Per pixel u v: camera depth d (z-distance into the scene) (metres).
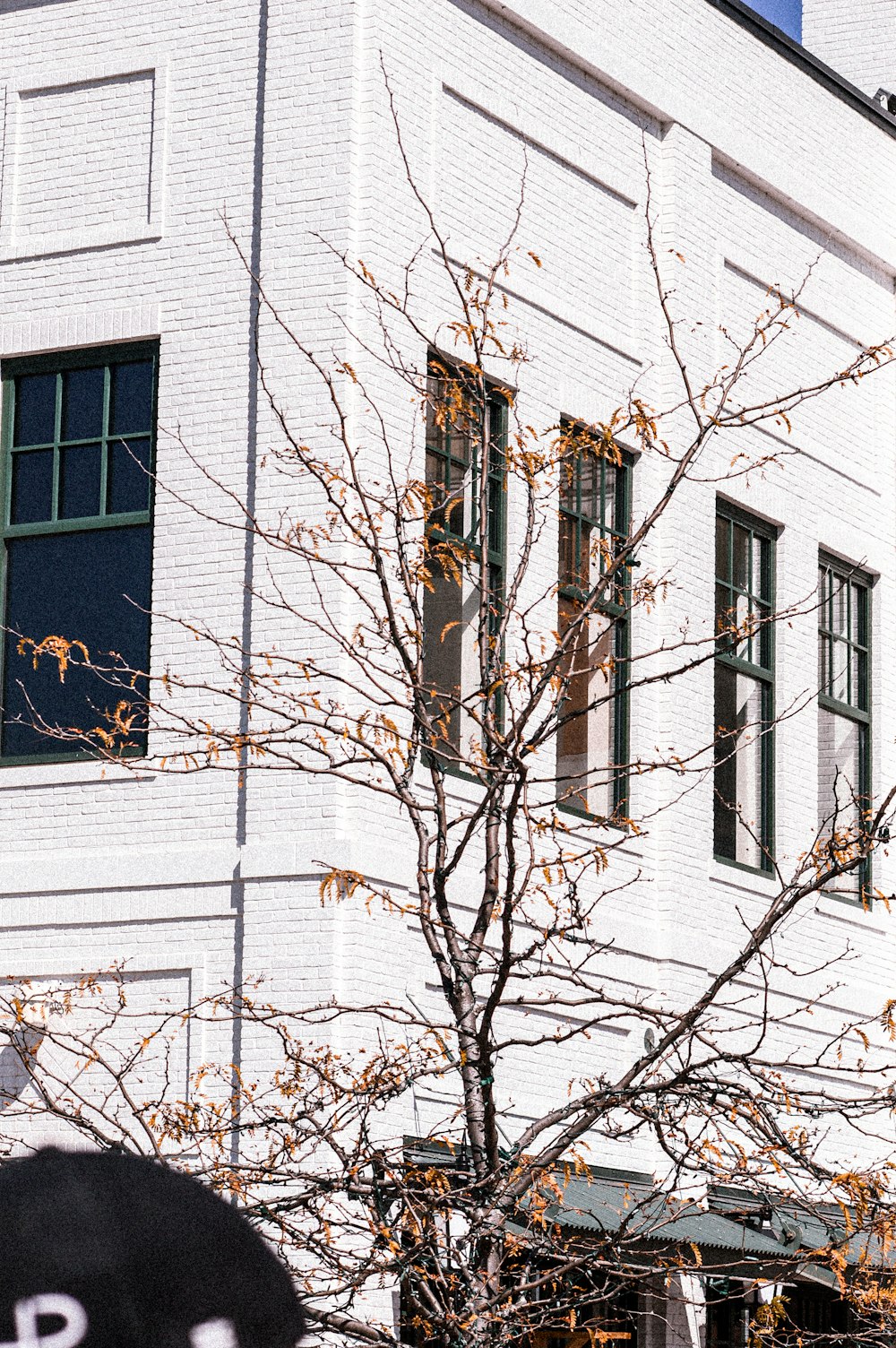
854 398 17.70
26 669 13.03
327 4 12.61
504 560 13.20
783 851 15.92
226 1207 0.85
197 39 13.12
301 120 12.56
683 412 15.00
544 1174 7.74
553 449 8.90
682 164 15.40
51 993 11.44
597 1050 13.53
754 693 15.98
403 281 12.55
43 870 12.52
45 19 13.66
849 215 17.53
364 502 8.80
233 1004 10.16
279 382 12.30
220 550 12.35
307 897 11.59
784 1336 12.02
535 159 13.99
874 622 17.77
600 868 8.21
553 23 14.02
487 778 8.82
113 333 13.02
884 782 17.48
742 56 16.31
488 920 8.75
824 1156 15.73
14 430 13.36
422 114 12.92
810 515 16.84
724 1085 8.02
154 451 12.79
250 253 12.66
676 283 15.16
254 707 11.96
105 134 13.36
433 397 9.49
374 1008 8.56
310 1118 8.18
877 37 20.89
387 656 11.76
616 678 14.30
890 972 17.09
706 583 15.14
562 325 14.05
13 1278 0.80
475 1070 8.45
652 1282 12.16
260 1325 0.83
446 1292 7.62
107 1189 0.84
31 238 13.46
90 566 12.94
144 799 12.36
